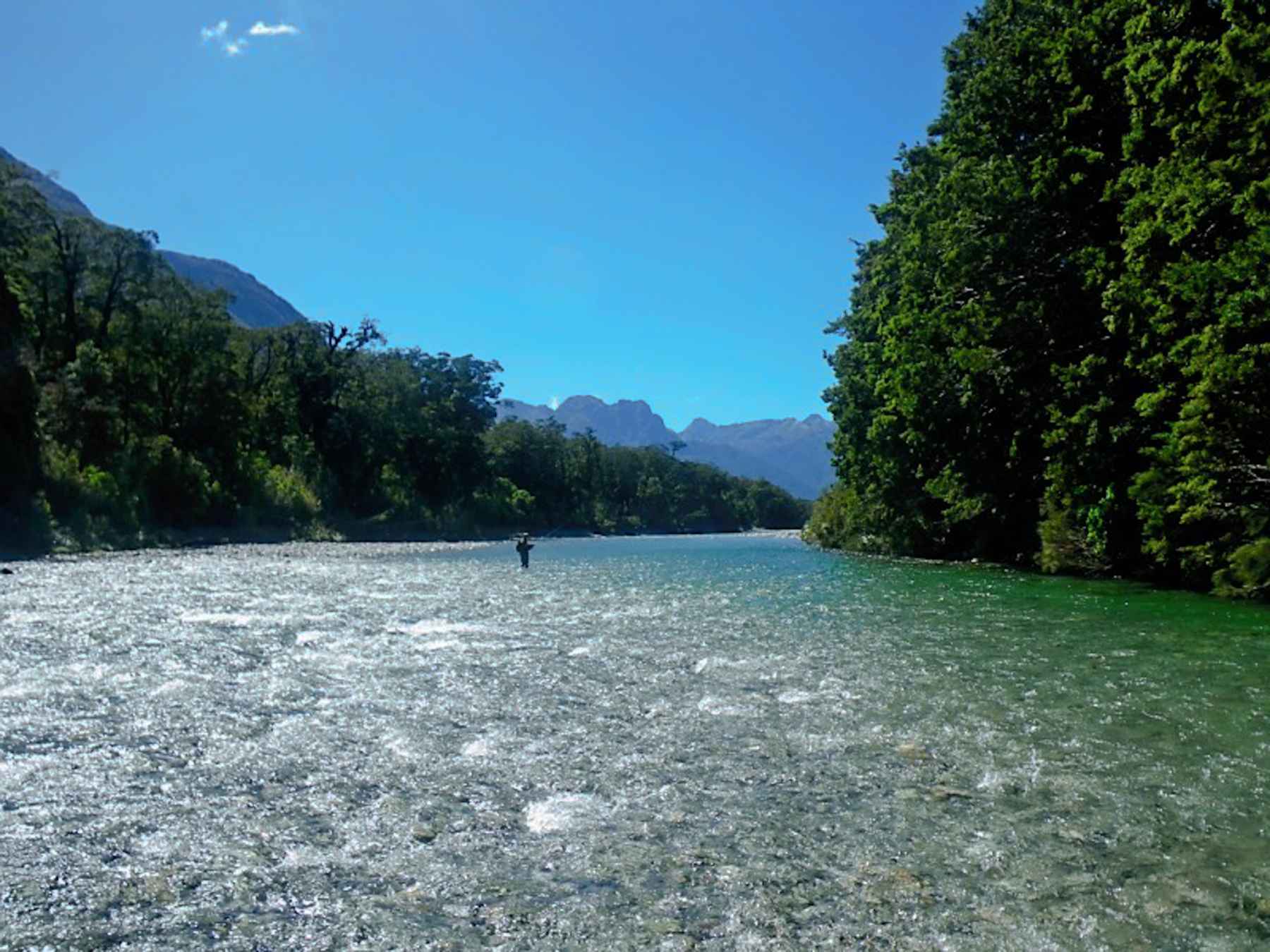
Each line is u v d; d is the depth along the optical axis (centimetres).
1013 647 1332
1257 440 1877
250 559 4691
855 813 619
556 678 1106
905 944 437
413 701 978
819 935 445
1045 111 2845
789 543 7925
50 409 6012
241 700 980
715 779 698
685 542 9825
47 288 6844
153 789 671
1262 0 1912
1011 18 3180
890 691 1017
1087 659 1221
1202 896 487
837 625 1612
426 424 10988
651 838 575
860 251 4859
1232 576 2031
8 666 1184
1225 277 1800
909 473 4041
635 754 768
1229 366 1780
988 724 864
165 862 534
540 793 666
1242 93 1891
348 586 2744
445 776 706
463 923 458
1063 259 2780
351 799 650
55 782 686
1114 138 2638
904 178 4069
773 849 556
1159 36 2244
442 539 10031
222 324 7694
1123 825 593
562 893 494
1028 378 2923
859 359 4528
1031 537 3284
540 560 4844
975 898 487
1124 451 2472
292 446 8950
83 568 3641
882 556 4338
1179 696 978
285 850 554
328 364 9525
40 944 432
